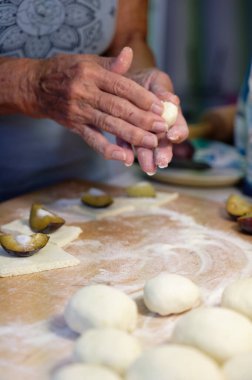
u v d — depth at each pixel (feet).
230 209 2.77
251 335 1.69
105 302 1.79
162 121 2.40
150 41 5.57
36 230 2.51
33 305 1.99
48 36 2.91
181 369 1.48
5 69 2.59
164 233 2.60
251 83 3.03
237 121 3.51
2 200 3.23
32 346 1.78
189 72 5.79
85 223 2.69
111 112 2.42
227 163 3.64
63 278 2.18
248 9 5.50
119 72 2.45
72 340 1.81
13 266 2.18
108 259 2.33
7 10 2.71
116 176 3.58
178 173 3.41
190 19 5.61
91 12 2.94
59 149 3.28
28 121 3.16
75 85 2.42
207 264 2.31
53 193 3.08
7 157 3.18
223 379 1.52
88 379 1.48
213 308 1.76
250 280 1.94
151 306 1.92
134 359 1.58
